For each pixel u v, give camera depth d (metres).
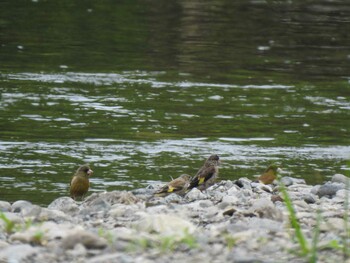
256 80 32.56
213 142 22.47
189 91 30.12
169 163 19.97
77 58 35.78
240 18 47.28
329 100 29.31
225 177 18.55
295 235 8.61
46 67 33.53
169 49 38.62
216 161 14.38
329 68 35.53
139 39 40.94
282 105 28.23
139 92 29.58
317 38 42.53
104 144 21.70
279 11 49.59
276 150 21.84
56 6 49.41
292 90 30.92
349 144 22.83
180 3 51.44
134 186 17.58
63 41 39.62
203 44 40.09
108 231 8.73
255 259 7.42
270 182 15.52
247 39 41.59
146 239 8.21
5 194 16.62
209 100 28.64
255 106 27.91
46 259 7.50
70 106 26.73
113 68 34.03
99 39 40.50
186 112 26.53
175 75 33.09
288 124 25.25
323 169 19.92
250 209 10.34
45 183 17.66
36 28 42.62
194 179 14.10
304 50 39.47
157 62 35.72
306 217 10.06
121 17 46.78
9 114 25.11
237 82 32.09
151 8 49.69
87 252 7.75
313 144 22.69
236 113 26.64
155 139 22.55
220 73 33.75
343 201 12.28
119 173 18.77
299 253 7.72
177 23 45.38
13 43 38.44
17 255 7.54
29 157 20.03
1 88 29.11
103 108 26.62
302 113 27.03
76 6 49.66
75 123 24.27
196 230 9.00
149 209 10.84
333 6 51.91
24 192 16.83
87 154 20.56
